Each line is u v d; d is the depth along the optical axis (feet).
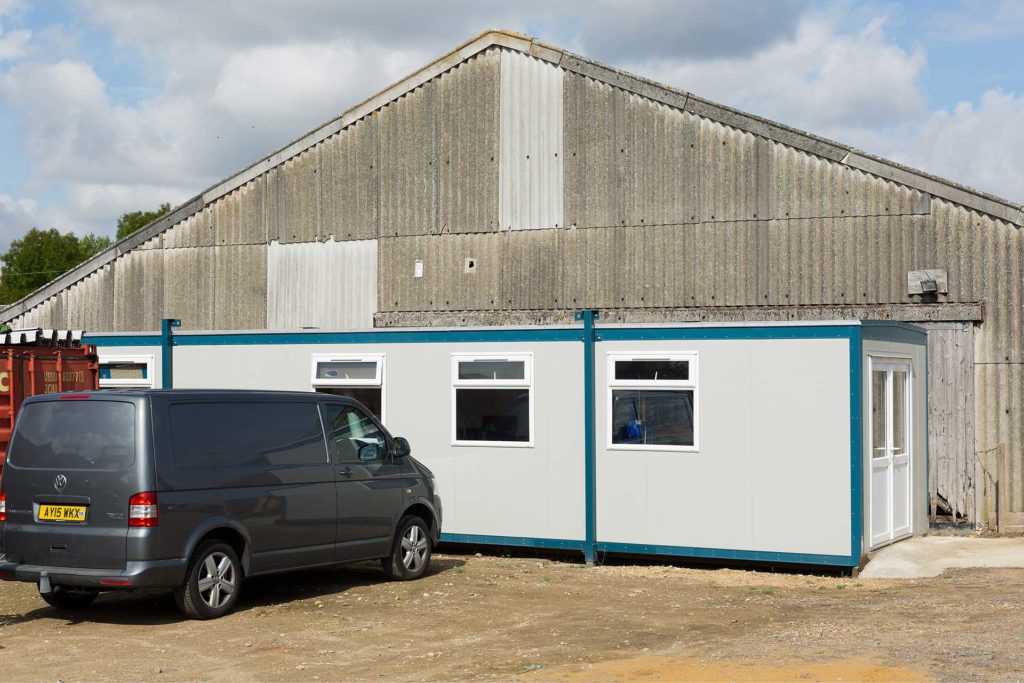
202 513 32.83
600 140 62.90
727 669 25.13
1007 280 52.49
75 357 45.47
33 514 32.71
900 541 45.83
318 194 70.69
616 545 44.62
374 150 69.21
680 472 43.60
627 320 61.67
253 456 34.91
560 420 45.80
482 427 47.34
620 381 44.80
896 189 55.01
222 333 52.24
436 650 28.76
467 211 66.44
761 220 58.39
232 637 30.68
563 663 26.55
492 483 46.98
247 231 72.59
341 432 38.52
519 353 46.57
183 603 32.76
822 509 41.19
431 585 39.50
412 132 68.18
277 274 71.61
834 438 41.09
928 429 53.52
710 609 34.27
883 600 35.22
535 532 46.06
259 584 39.73
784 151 57.98
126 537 31.24
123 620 33.53
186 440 32.91
